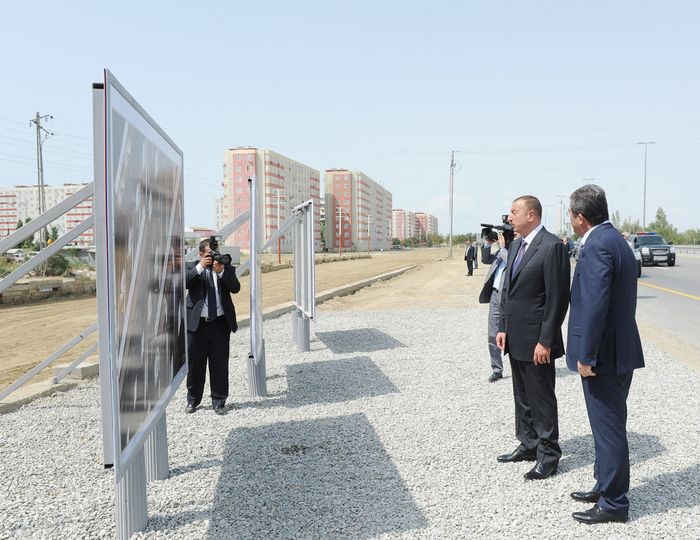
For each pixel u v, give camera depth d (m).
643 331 9.41
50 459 4.17
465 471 3.72
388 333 9.64
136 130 2.67
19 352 9.79
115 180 2.28
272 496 3.40
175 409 5.43
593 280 2.90
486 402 5.38
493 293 6.23
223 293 5.30
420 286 20.59
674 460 3.79
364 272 32.38
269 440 4.43
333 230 146.00
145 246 2.84
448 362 7.22
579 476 3.57
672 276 21.33
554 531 2.88
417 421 4.82
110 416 2.28
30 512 3.29
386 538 2.85
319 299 15.49
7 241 4.36
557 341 3.44
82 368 6.67
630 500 3.21
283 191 111.19
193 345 5.19
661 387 5.74
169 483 3.65
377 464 3.87
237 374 6.75
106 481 3.77
